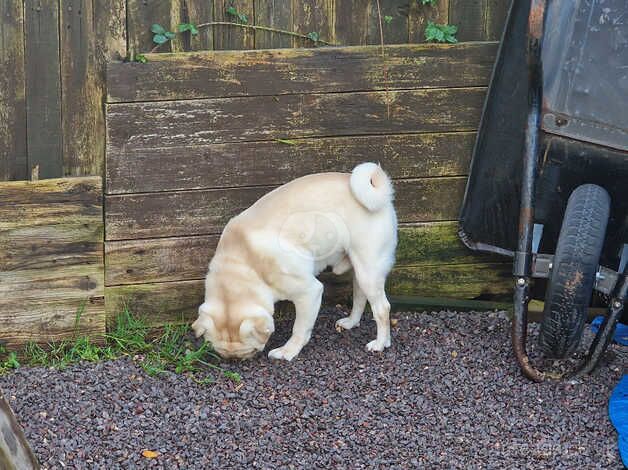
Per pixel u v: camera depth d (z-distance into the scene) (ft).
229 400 12.53
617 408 12.40
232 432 12.14
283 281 12.94
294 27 13.42
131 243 13.33
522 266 12.62
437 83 13.65
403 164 13.76
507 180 13.48
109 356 13.15
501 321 13.82
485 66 13.69
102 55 12.99
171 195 13.34
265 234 12.89
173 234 13.42
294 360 13.12
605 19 12.46
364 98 13.53
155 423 12.23
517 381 12.82
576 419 12.35
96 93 13.04
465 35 13.75
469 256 14.11
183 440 12.04
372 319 13.87
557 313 12.26
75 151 13.11
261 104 13.35
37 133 12.99
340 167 13.64
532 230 12.64
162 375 12.85
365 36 13.57
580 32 12.52
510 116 13.35
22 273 13.07
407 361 13.12
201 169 13.34
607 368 13.03
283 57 13.30
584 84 12.56
